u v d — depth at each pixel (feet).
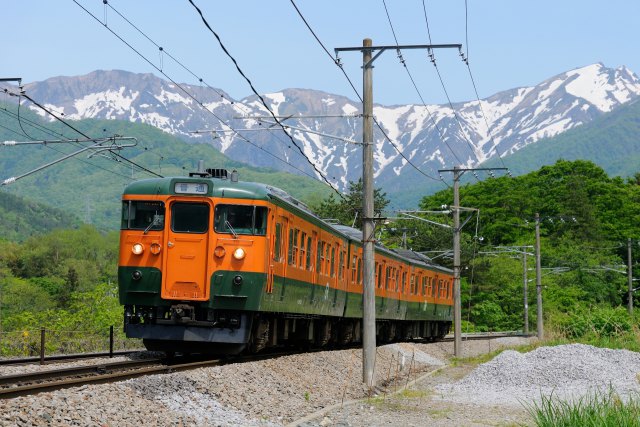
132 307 60.80
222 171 63.82
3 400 34.06
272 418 45.96
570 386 71.26
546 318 225.56
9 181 79.36
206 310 60.08
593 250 274.36
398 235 230.89
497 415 53.72
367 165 69.05
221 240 59.47
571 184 303.27
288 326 74.69
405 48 66.18
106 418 35.14
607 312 120.57
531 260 253.65
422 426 47.85
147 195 60.18
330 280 84.38
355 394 63.67
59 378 47.32
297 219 70.13
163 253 59.57
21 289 287.89
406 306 126.21
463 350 140.05
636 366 78.64
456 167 126.93
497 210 292.20
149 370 49.39
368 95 67.62
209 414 41.45
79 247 460.55
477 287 233.76
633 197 315.78
